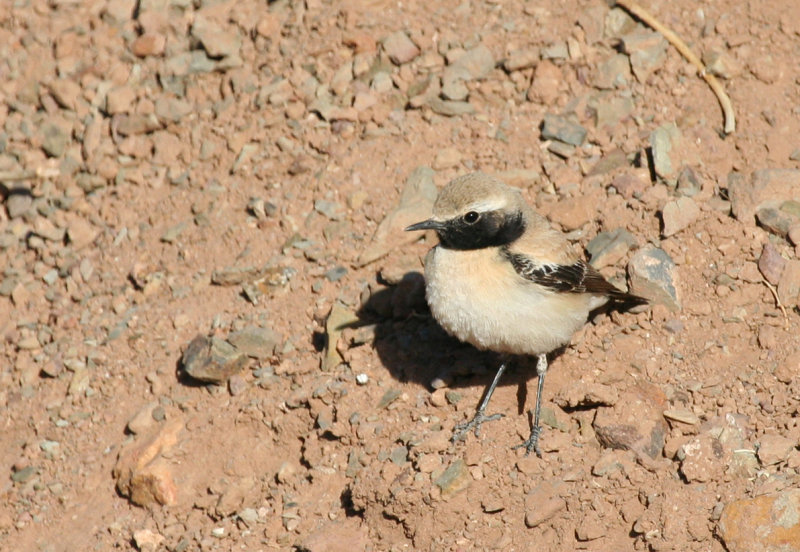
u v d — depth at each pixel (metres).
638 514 11.83
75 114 18.03
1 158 17.73
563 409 12.98
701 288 13.98
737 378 12.99
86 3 19.72
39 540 13.55
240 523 13.08
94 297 15.91
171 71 17.86
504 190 12.43
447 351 13.88
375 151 16.28
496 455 12.46
